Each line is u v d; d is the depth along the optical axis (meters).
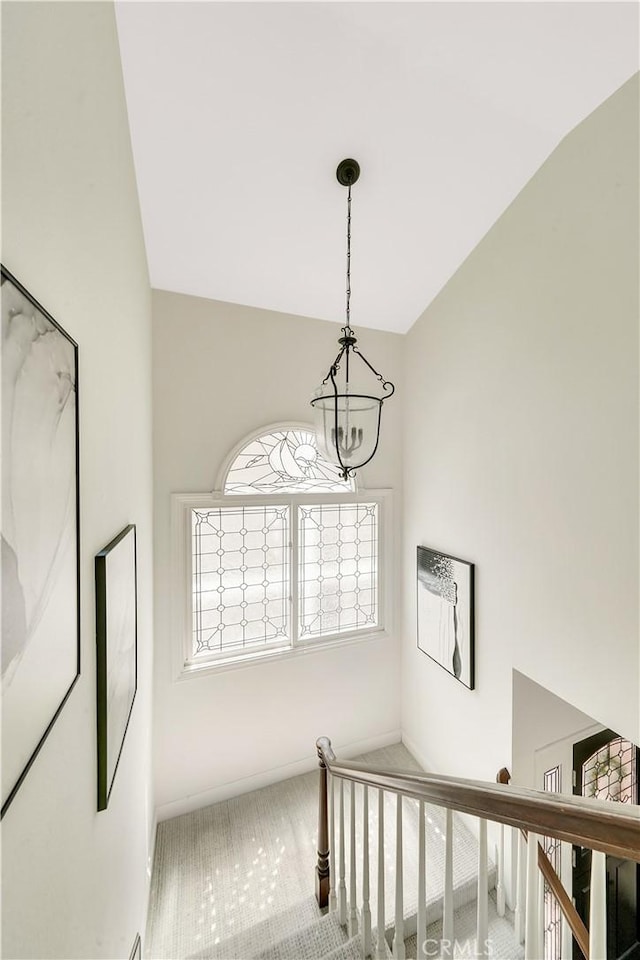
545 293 2.24
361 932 1.73
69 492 0.85
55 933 0.77
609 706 1.91
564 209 2.11
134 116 1.78
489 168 2.24
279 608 3.33
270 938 2.11
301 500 3.35
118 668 1.34
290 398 3.28
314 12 1.53
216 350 3.03
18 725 0.59
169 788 2.92
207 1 1.46
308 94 1.81
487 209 2.50
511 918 1.46
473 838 2.60
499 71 1.78
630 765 2.93
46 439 0.71
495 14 1.57
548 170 2.20
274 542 3.29
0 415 0.53
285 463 3.32
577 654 2.07
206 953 2.03
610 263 1.89
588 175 1.98
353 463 1.85
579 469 2.05
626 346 1.83
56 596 0.76
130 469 1.75
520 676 2.49
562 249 2.13
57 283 0.83
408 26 1.60
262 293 3.01
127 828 1.59
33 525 0.65
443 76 1.79
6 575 0.55
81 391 1.00
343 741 3.53
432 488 3.29
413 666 3.57
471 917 1.93
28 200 0.67
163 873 2.53
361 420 1.78
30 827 0.67
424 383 3.38
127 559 1.55
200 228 2.40
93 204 1.12
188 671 2.96
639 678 1.78
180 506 2.94
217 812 2.97
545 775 2.60
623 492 1.85
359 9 1.53
